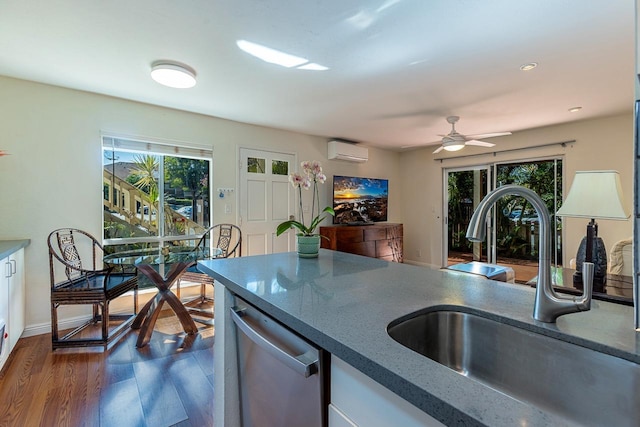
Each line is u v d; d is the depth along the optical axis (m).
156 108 3.46
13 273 2.38
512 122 4.08
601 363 0.70
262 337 1.02
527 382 0.82
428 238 5.93
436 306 0.97
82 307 3.00
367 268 1.52
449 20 1.84
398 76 2.64
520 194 0.86
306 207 4.81
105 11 1.76
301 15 1.80
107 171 3.44
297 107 3.46
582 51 2.21
